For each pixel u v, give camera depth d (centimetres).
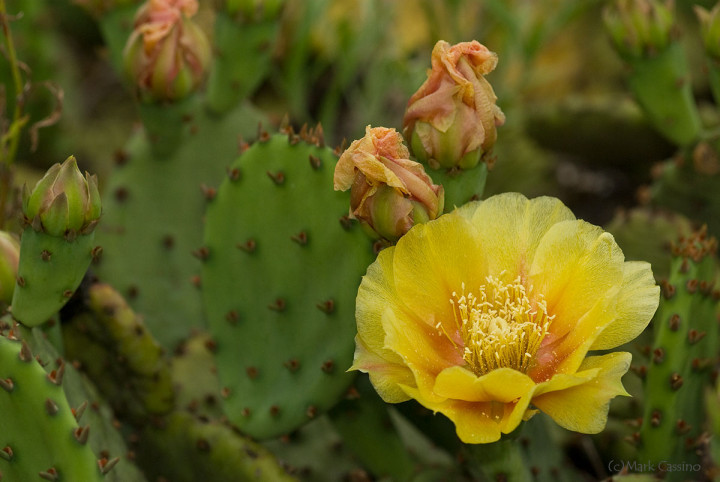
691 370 49
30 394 44
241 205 49
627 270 44
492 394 42
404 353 43
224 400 50
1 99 58
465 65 45
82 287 50
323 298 48
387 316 43
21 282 46
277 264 49
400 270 44
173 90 55
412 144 46
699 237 50
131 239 58
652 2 55
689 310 48
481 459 46
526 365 44
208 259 50
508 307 45
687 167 57
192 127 58
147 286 58
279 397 49
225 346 50
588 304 44
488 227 45
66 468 44
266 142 49
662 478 48
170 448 51
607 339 44
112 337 50
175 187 58
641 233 56
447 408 43
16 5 65
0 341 44
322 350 48
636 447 50
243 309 50
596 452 56
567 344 44
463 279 44
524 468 48
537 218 45
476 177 46
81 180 45
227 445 50
